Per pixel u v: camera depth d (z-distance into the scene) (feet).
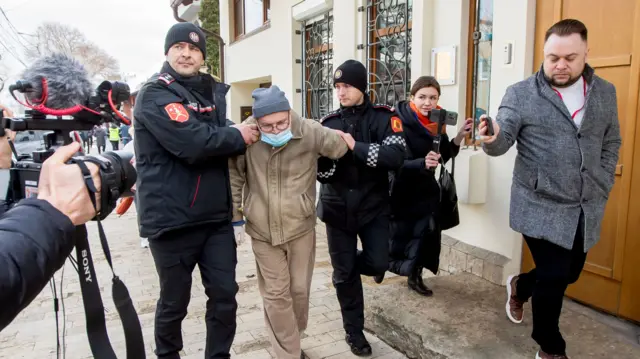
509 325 9.01
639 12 8.32
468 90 12.25
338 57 17.42
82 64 4.83
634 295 8.73
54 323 11.16
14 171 4.83
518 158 7.70
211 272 7.68
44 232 2.56
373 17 15.97
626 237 8.78
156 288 13.38
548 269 7.19
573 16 9.46
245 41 29.04
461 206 12.27
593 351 7.90
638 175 8.50
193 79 7.48
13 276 2.35
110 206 3.05
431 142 9.86
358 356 9.19
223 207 7.63
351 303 9.14
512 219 7.67
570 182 7.02
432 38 13.16
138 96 7.14
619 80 8.73
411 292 10.68
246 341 9.95
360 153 8.12
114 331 10.62
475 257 11.57
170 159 7.18
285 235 7.96
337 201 8.64
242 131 7.39
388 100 15.51
